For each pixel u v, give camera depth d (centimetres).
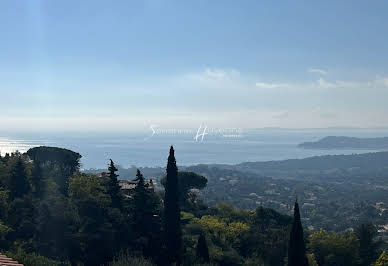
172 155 4809
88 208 4462
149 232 4625
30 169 6150
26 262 3138
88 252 4053
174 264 4372
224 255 5400
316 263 6009
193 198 9425
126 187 7900
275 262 6012
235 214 8556
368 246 6894
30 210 4338
